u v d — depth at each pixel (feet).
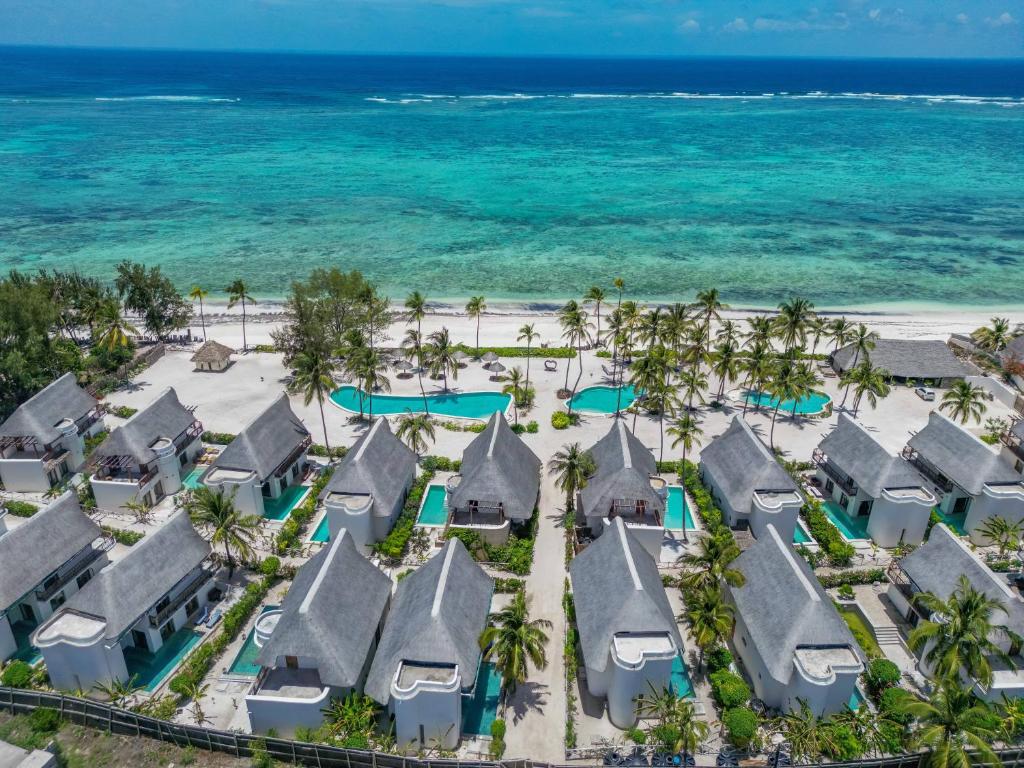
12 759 115.44
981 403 243.40
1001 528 180.04
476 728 137.28
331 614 138.10
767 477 187.62
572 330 299.99
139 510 194.18
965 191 615.16
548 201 581.12
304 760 127.24
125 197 574.97
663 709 128.16
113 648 140.05
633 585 141.69
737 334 293.02
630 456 188.65
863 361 280.92
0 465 204.85
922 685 145.79
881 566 180.45
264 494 207.82
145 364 296.71
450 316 362.74
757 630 143.64
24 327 251.19
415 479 213.66
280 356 310.24
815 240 487.61
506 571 179.42
